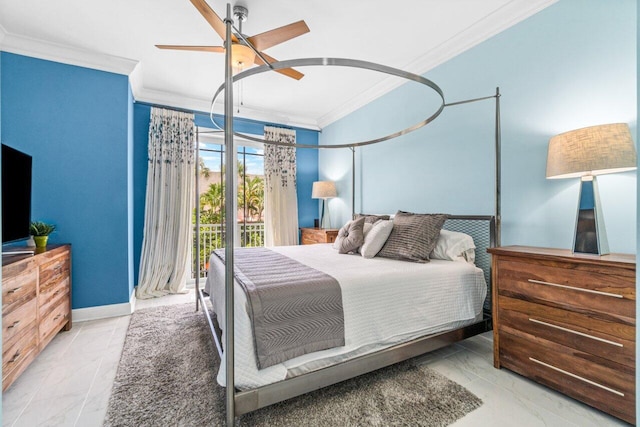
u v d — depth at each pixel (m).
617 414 1.57
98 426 1.59
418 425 1.58
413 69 3.30
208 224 4.71
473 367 2.13
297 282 1.79
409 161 3.47
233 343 1.47
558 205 2.20
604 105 1.98
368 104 4.17
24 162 2.37
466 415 1.65
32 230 2.56
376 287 1.93
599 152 1.71
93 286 3.06
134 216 3.96
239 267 2.22
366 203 4.21
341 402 1.75
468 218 2.73
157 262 3.95
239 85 3.83
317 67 3.37
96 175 3.09
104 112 3.13
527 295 1.94
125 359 2.24
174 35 2.76
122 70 3.20
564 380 1.76
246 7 2.39
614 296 1.58
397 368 2.11
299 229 5.24
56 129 2.93
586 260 1.67
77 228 3.00
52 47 2.87
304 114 4.98
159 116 4.05
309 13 2.48
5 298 1.78
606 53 1.98
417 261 2.44
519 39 2.43
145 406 1.73
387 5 2.40
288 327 1.62
